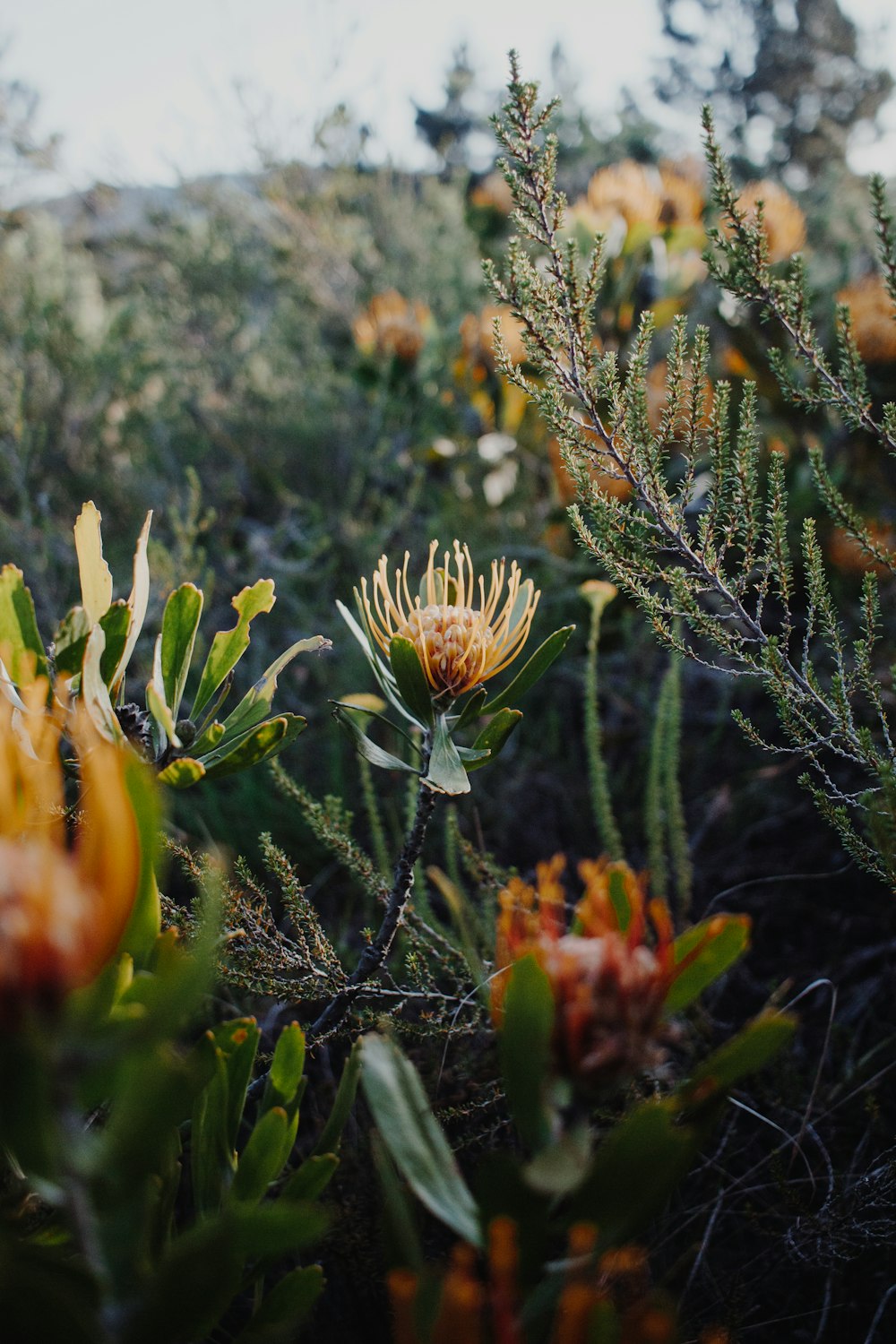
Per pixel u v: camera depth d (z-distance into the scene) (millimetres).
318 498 1834
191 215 2582
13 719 522
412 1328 409
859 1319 677
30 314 2016
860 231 2260
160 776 553
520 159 685
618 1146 446
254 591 599
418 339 1793
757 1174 730
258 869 984
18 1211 518
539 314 689
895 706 919
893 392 1109
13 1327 397
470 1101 666
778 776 1078
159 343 2340
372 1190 646
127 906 401
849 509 710
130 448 2051
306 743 1151
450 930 814
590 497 682
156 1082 406
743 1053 462
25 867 397
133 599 577
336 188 2428
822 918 946
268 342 2373
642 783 1102
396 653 585
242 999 791
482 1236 455
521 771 1101
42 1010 393
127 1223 414
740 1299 622
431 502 1680
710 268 729
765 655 668
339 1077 791
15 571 548
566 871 1021
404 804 1032
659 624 680
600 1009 442
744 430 671
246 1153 500
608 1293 522
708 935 476
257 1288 522
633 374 689
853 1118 758
